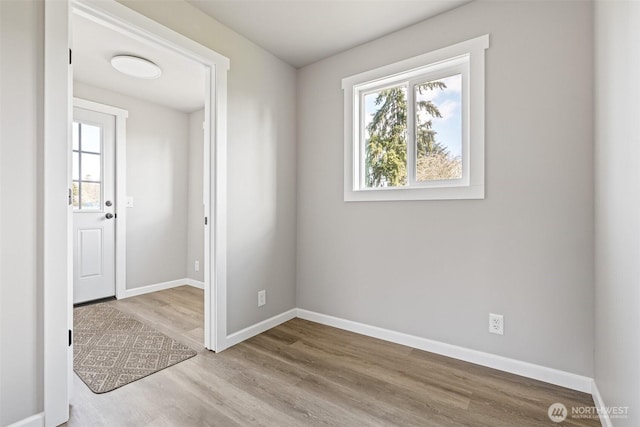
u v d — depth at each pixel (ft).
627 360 3.56
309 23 7.13
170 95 11.35
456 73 6.95
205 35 6.72
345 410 4.89
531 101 5.82
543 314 5.74
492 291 6.25
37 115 4.33
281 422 4.60
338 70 8.52
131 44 7.72
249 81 7.82
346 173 8.33
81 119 10.34
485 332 6.33
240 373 5.99
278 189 8.78
